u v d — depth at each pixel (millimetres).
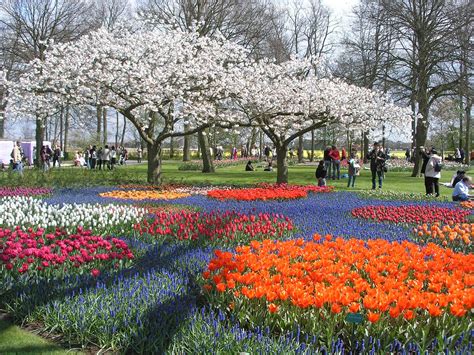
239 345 4121
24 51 34312
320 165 19312
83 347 4516
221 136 60938
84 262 6609
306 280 5320
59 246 6840
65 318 4844
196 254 7262
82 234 7844
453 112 42031
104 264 6742
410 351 4277
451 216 11156
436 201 15125
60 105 20453
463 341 4262
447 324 4516
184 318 4723
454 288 4914
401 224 10445
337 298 4555
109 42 19469
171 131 20359
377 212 11398
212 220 9438
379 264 5719
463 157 45312
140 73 18125
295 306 4793
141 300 5184
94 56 18562
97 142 49094
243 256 5871
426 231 8758
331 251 6574
